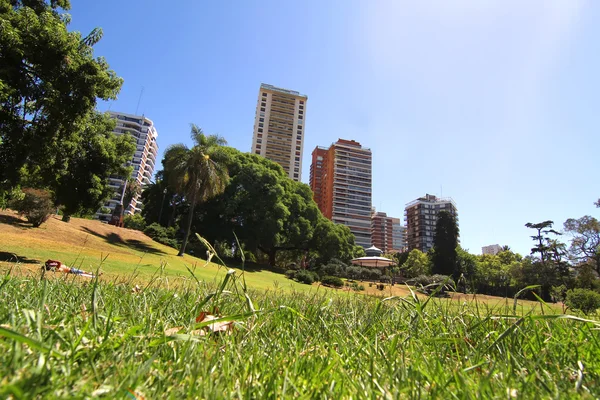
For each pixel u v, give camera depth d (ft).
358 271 120.37
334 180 415.23
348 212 408.87
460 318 6.37
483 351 4.85
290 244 163.32
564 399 2.84
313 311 7.32
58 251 56.65
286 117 389.60
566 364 4.37
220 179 107.86
